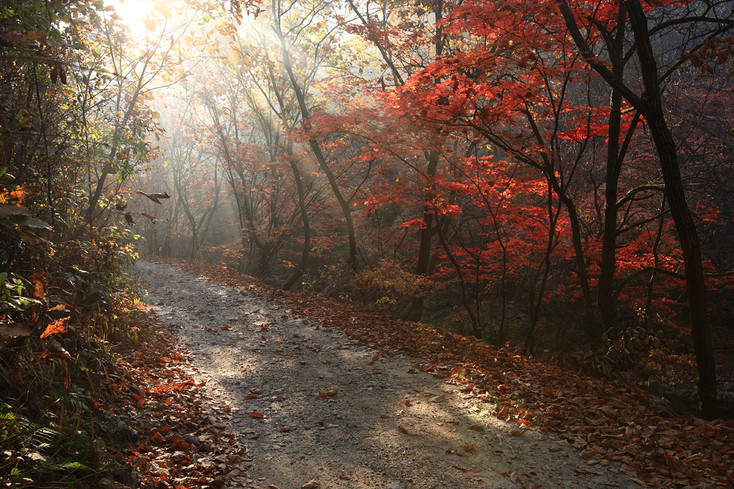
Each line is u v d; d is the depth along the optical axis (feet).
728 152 55.36
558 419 17.42
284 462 15.10
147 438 15.06
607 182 33.55
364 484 13.67
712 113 57.57
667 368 41.57
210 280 58.70
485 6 25.96
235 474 14.07
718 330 58.90
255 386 22.66
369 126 37.42
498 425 17.25
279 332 33.42
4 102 14.96
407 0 48.49
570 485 13.30
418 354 26.84
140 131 27.20
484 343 29.50
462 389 20.93
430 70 28.63
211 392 21.56
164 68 28.04
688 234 23.68
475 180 35.29
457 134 36.06
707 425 16.40
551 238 33.86
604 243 34.14
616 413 17.44
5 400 10.98
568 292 51.42
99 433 13.25
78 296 17.63
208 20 27.53
